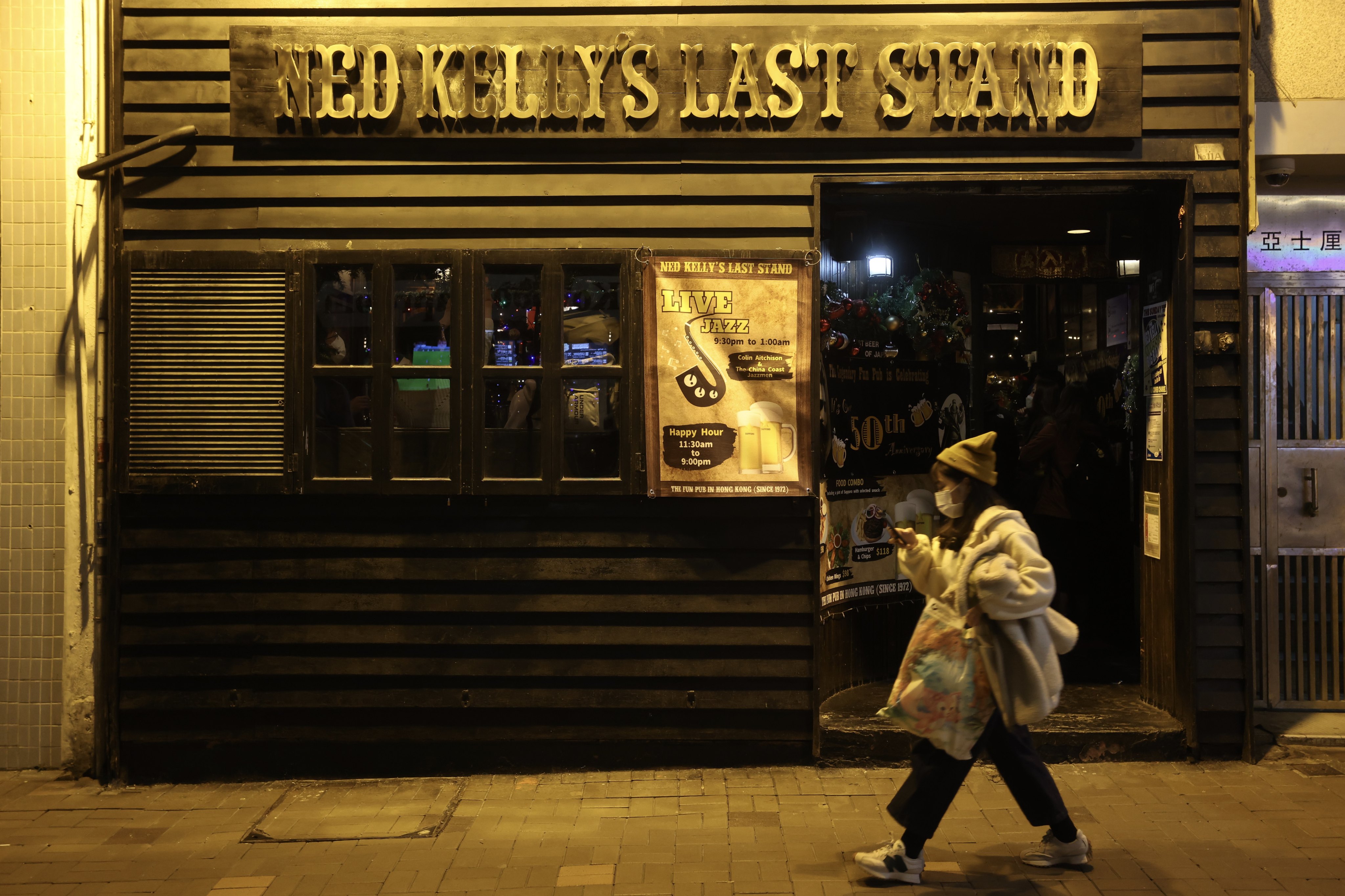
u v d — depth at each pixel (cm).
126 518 521
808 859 411
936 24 516
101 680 525
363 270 522
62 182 528
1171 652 532
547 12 521
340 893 390
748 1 517
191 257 515
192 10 522
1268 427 592
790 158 516
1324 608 590
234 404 518
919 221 630
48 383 531
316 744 523
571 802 480
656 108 512
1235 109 514
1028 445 673
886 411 615
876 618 615
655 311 511
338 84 514
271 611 520
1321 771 502
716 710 518
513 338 521
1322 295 591
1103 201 568
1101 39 508
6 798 502
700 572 517
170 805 491
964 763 375
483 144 519
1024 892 375
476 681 520
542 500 519
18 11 527
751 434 513
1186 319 512
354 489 515
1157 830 431
